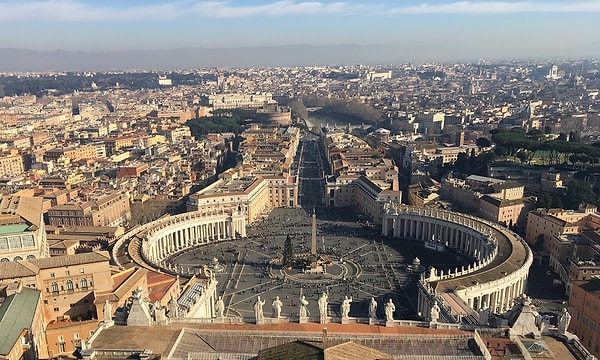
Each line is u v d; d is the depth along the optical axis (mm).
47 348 140625
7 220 182375
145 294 134750
